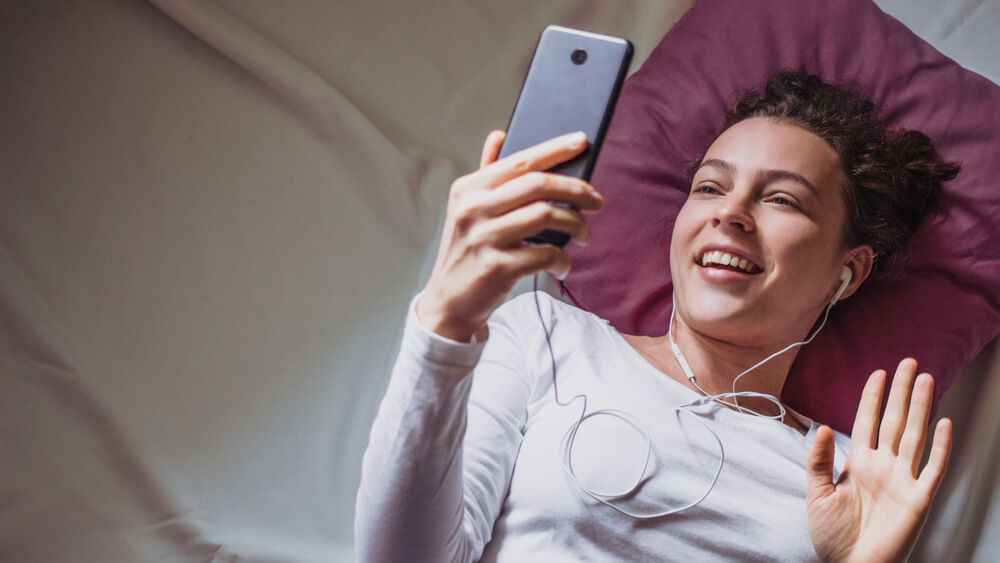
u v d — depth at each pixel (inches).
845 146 42.8
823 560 33.7
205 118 49.8
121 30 49.3
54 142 47.4
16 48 47.8
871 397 34.7
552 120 25.9
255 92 50.8
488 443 35.9
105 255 46.9
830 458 33.5
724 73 52.1
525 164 22.7
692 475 36.0
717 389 42.2
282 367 48.4
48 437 43.5
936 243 48.7
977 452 49.5
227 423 46.8
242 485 46.2
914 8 57.7
